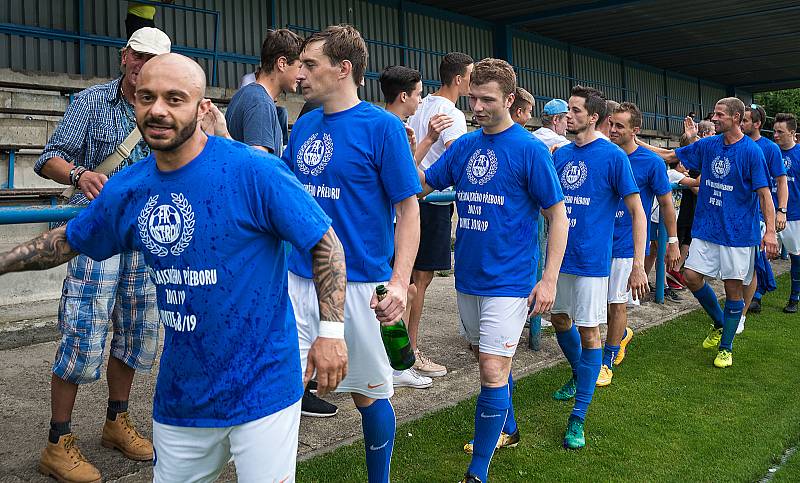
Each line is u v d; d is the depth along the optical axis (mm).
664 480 3277
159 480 1929
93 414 3723
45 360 4785
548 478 3277
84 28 10656
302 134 2861
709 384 4816
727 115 5359
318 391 1914
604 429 3926
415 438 3643
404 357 2664
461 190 3256
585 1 17406
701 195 5586
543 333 5953
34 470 3021
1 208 2482
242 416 1823
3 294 6133
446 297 7473
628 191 3980
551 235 3094
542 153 3061
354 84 2754
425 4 17047
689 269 5621
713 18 19172
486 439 3049
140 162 1889
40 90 8906
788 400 4496
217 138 1836
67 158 2912
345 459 3293
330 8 14781
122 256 3033
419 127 4621
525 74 20156
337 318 1874
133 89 2893
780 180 6176
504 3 17141
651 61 26000
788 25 20328
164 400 1877
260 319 1837
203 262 1775
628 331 5398
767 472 3477
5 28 9773
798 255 7406
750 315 7191
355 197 2695
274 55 3527
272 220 1812
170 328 1844
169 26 11945
